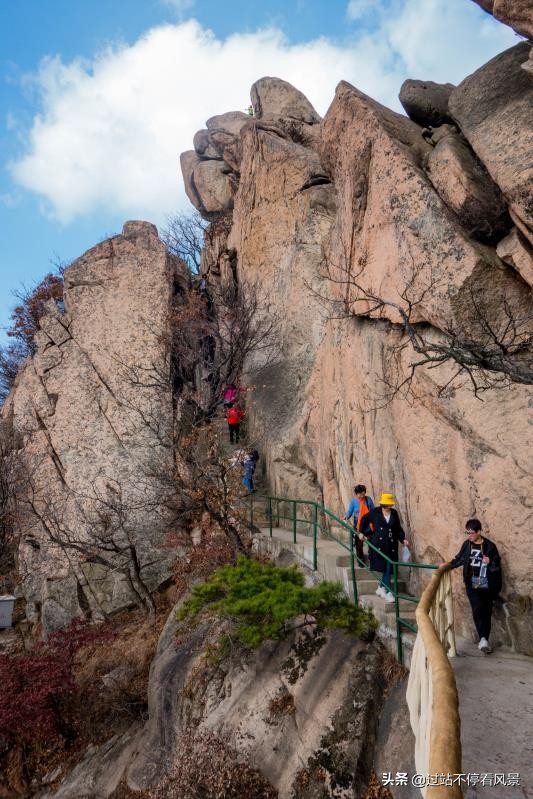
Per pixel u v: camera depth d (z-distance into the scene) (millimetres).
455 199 8422
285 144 19734
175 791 8172
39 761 12242
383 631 8117
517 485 7422
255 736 8242
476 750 4621
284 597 8562
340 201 12523
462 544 7559
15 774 11969
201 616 11414
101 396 19406
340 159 12047
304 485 14633
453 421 8375
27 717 11984
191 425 17281
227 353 19109
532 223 7238
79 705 12977
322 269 16922
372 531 8891
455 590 8117
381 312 10195
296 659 8766
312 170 18484
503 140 7707
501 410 7758
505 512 7496
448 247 8500
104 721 12523
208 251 25234
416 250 9039
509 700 5582
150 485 16812
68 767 11930
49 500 17750
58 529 16594
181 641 11344
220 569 10312
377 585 9266
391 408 9961
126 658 13750
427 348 6914
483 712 5324
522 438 7469
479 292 8219
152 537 16859
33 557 17953
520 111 7734
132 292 20562
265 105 26234
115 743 11688
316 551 10500
